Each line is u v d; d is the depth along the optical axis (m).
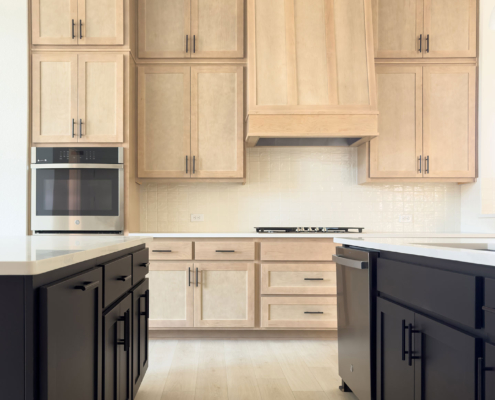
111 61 3.15
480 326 1.01
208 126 3.39
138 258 1.92
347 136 3.25
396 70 3.48
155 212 3.70
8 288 0.86
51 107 3.12
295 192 3.79
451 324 1.15
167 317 3.12
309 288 3.12
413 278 1.36
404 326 1.40
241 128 3.39
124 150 3.14
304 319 3.11
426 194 3.81
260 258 3.13
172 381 2.28
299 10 3.28
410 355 1.35
